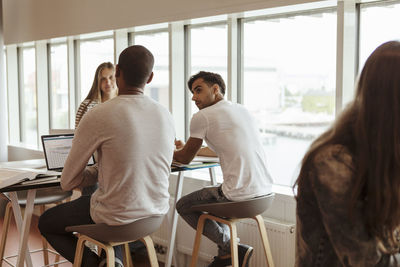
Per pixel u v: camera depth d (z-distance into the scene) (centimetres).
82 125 229
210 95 308
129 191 228
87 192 341
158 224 245
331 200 111
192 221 318
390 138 108
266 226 335
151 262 255
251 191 290
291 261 324
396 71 108
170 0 410
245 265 310
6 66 688
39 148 611
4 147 591
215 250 373
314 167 115
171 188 426
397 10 302
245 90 401
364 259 110
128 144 225
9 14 641
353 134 114
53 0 552
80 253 248
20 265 280
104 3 479
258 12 360
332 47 339
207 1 381
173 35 427
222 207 288
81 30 513
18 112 703
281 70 373
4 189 251
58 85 615
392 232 113
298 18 357
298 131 366
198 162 321
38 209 578
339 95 316
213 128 292
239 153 288
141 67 235
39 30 582
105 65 391
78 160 231
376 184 108
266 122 388
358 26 321
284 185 377
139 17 441
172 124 247
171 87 434
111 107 227
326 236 118
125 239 237
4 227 327
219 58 414
